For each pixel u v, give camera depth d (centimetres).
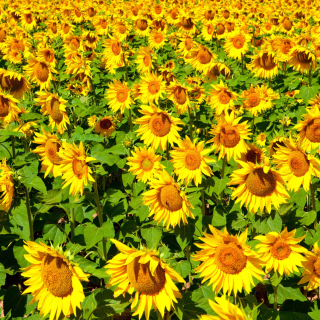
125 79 354
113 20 582
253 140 288
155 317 167
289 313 157
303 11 756
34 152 215
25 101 310
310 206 220
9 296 184
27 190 186
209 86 319
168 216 177
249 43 489
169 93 264
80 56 364
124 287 142
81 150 173
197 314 163
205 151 194
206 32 494
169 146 263
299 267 175
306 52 284
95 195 186
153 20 534
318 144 221
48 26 551
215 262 155
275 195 170
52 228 210
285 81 344
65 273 139
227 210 209
